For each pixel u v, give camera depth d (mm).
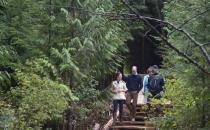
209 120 10164
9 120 10242
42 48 14703
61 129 14234
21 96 11727
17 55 13617
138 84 16250
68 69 14188
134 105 16266
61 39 14898
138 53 26906
